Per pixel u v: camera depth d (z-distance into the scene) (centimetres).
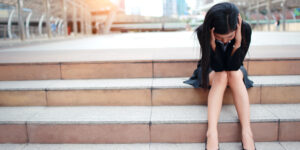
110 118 157
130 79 203
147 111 169
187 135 153
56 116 162
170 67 203
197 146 149
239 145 148
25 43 481
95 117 160
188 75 204
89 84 188
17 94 183
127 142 157
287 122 149
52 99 183
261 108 168
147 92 178
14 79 210
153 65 204
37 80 209
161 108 174
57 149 150
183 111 167
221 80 151
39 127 156
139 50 286
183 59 201
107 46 381
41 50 314
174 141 155
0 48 367
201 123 151
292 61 200
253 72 202
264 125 150
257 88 173
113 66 205
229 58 144
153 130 154
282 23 1236
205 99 177
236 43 138
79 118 158
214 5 132
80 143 158
